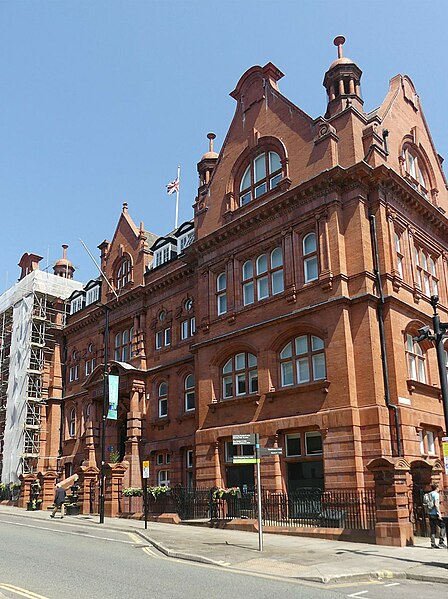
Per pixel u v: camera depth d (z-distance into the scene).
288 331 23.75
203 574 12.74
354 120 23.95
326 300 22.52
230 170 28.69
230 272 27.16
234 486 25.02
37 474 36.22
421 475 20.02
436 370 24.61
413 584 12.21
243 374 26.00
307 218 24.03
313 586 11.63
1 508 36.56
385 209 23.56
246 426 24.38
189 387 31.27
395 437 20.64
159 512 27.12
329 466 20.91
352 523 19.42
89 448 35.81
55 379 44.25
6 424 45.81
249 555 15.34
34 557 15.08
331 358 21.89
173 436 31.08
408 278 24.05
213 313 27.77
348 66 25.28
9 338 51.91
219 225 28.53
